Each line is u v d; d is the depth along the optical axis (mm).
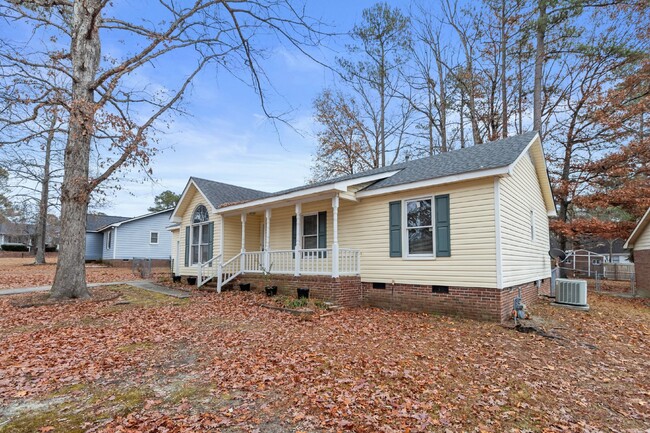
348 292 10672
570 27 17672
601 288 16719
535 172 12516
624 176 17609
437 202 9586
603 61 18266
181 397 4172
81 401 4070
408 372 4953
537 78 18844
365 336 6910
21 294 11875
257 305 10266
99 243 33156
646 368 5418
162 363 5371
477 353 5898
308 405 3951
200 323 8070
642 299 13031
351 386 4457
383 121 27547
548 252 14250
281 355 5668
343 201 11594
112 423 3541
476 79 22844
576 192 19266
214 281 14867
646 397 4375
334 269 10367
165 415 3713
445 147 24734
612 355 6000
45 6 10734
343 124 27781
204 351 5961
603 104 18062
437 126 25938
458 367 5223
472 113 23031
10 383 4555
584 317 8898
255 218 16250
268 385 4504
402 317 8906
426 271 9672
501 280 8312
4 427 3479
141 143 10875
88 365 5246
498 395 4297
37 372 4945
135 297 11891
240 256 14109
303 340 6594
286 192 12766
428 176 9539
